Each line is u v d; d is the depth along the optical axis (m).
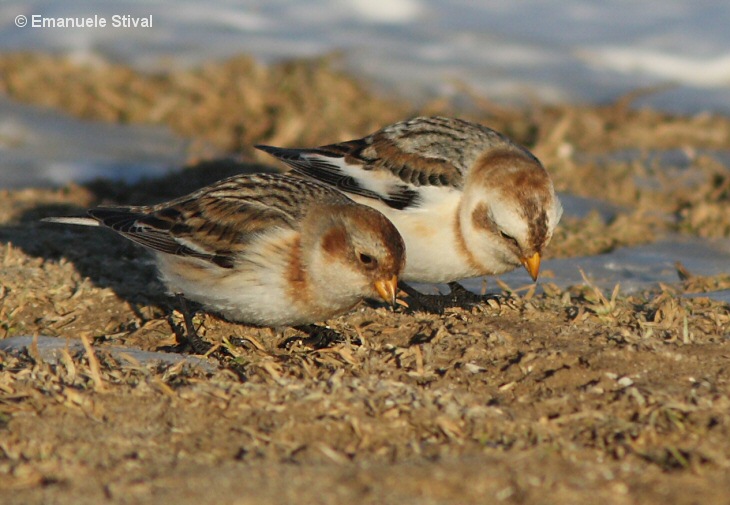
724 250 14.65
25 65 23.02
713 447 7.56
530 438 7.83
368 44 24.59
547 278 12.98
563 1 27.86
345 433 7.89
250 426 7.96
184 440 7.71
